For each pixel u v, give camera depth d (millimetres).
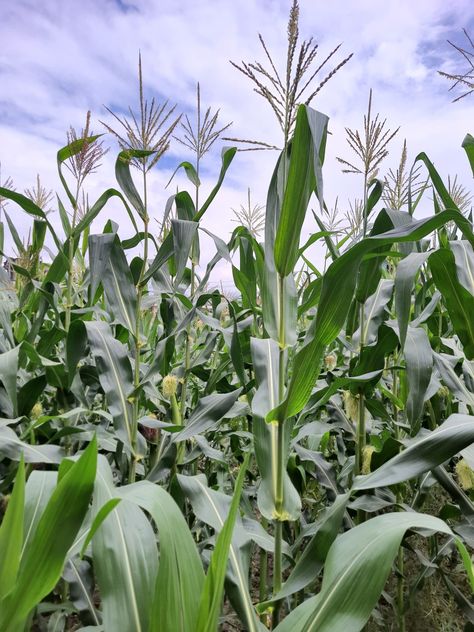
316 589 2496
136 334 2197
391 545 1051
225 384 2830
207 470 3141
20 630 903
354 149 2223
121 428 2084
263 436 1583
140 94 2152
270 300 1655
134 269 2797
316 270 2947
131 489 1140
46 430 2361
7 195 2451
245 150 1718
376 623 2408
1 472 2188
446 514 1980
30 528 1130
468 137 1850
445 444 1333
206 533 2586
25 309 3375
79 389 2463
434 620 2346
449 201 1800
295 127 1377
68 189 2619
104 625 972
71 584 1712
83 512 909
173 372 3018
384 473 1364
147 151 2141
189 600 1002
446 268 1774
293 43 1476
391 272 3330
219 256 3047
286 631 1118
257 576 3080
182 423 2721
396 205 2898
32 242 3146
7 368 2080
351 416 2260
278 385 1673
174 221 2141
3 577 884
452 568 2648
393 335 2084
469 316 1797
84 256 3260
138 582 1046
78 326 2285
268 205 1682
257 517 3158
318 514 2605
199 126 2688
